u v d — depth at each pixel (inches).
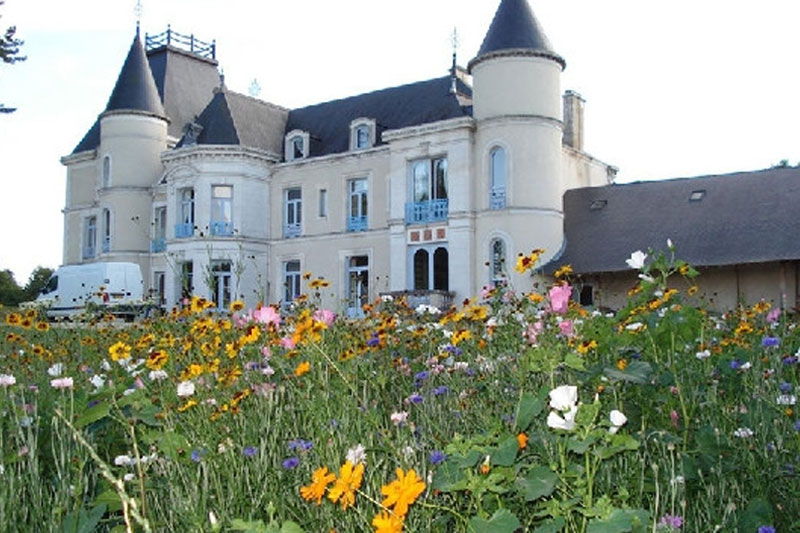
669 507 118.0
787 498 127.4
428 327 237.9
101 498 115.2
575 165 1254.9
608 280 1040.8
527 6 1114.7
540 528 95.3
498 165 1097.4
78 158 1630.2
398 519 82.5
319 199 1305.4
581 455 120.9
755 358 185.6
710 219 1027.3
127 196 1478.8
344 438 132.6
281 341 173.0
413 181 1171.3
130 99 1504.7
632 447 99.2
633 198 1130.7
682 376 154.9
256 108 1414.9
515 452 102.4
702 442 129.6
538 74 1087.0
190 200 1350.9
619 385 147.7
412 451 126.9
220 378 158.7
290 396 159.8
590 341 153.5
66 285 1320.1
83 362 254.8
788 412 141.9
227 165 1302.9
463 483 99.6
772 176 1056.2
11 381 153.6
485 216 1083.9
